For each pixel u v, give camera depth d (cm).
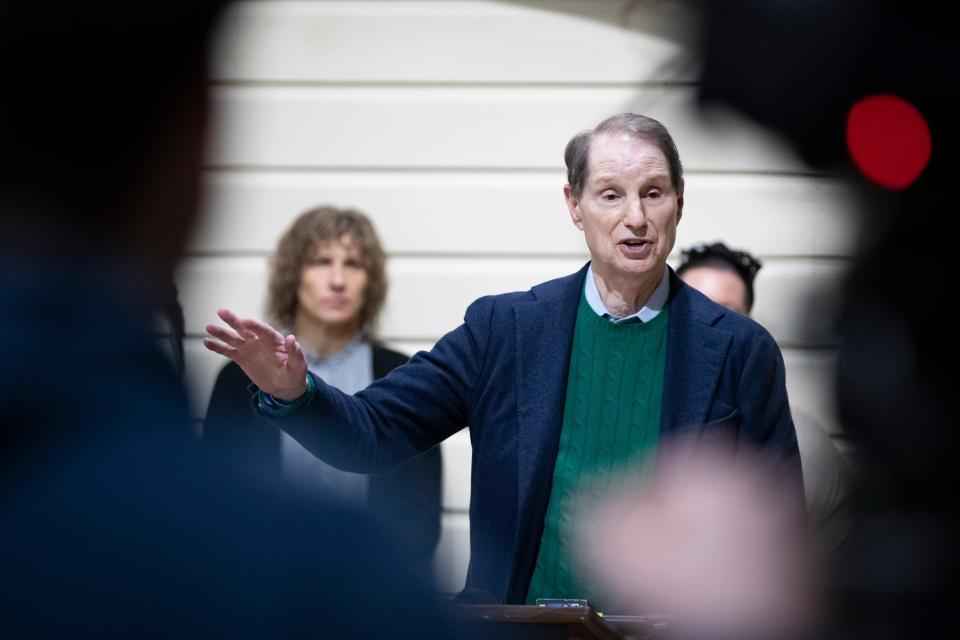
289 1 1628
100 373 262
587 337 855
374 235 1365
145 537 258
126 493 259
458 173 1622
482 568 834
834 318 1376
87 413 260
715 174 1551
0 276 258
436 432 861
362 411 830
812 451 1078
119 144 250
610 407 845
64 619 254
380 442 835
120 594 256
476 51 1619
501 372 850
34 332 259
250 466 278
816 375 1483
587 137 852
